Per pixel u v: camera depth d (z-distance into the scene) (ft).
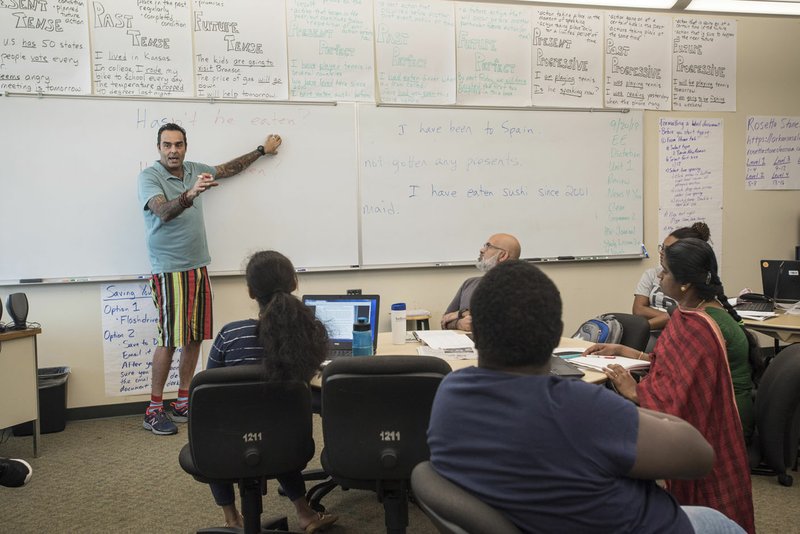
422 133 13.01
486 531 2.88
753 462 7.19
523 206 13.69
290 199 12.39
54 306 11.38
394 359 5.34
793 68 15.38
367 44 12.59
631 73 14.23
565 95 13.83
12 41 10.84
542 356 3.21
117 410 11.85
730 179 15.14
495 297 3.20
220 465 5.64
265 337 5.47
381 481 5.63
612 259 14.30
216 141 11.94
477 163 13.35
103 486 8.65
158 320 10.93
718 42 14.79
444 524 3.05
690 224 14.89
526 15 13.46
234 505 7.21
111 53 11.30
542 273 3.31
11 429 10.93
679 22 14.47
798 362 7.17
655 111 14.48
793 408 7.23
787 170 15.53
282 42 12.14
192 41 11.70
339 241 12.67
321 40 12.35
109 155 11.41
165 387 12.03
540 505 3.00
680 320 5.37
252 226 12.21
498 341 3.19
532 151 13.67
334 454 5.52
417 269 13.21
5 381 9.16
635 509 3.08
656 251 14.71
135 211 11.60
